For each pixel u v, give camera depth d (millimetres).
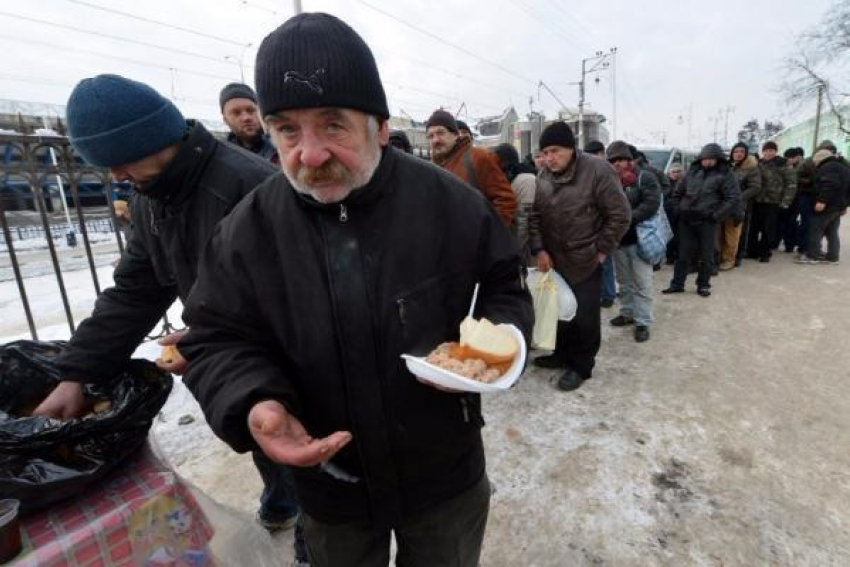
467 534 1322
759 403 3109
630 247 4273
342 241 1015
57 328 5004
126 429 1263
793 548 1956
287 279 1028
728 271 7211
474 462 1278
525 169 4066
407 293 1041
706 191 5480
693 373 3596
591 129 30984
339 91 883
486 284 1191
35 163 2754
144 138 1272
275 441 855
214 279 1067
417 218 1061
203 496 1426
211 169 1388
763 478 2379
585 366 3402
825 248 9094
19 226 15547
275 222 1050
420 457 1152
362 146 956
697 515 2156
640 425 2896
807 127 28328
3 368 1420
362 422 1067
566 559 1963
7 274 8688
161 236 1456
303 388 1083
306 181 943
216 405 943
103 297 1547
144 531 1205
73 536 1096
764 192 7441
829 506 2174
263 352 1055
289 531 2143
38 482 1109
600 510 2213
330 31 893
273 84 885
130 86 1274
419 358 991
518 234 3432
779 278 6535
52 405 1362
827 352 3879
